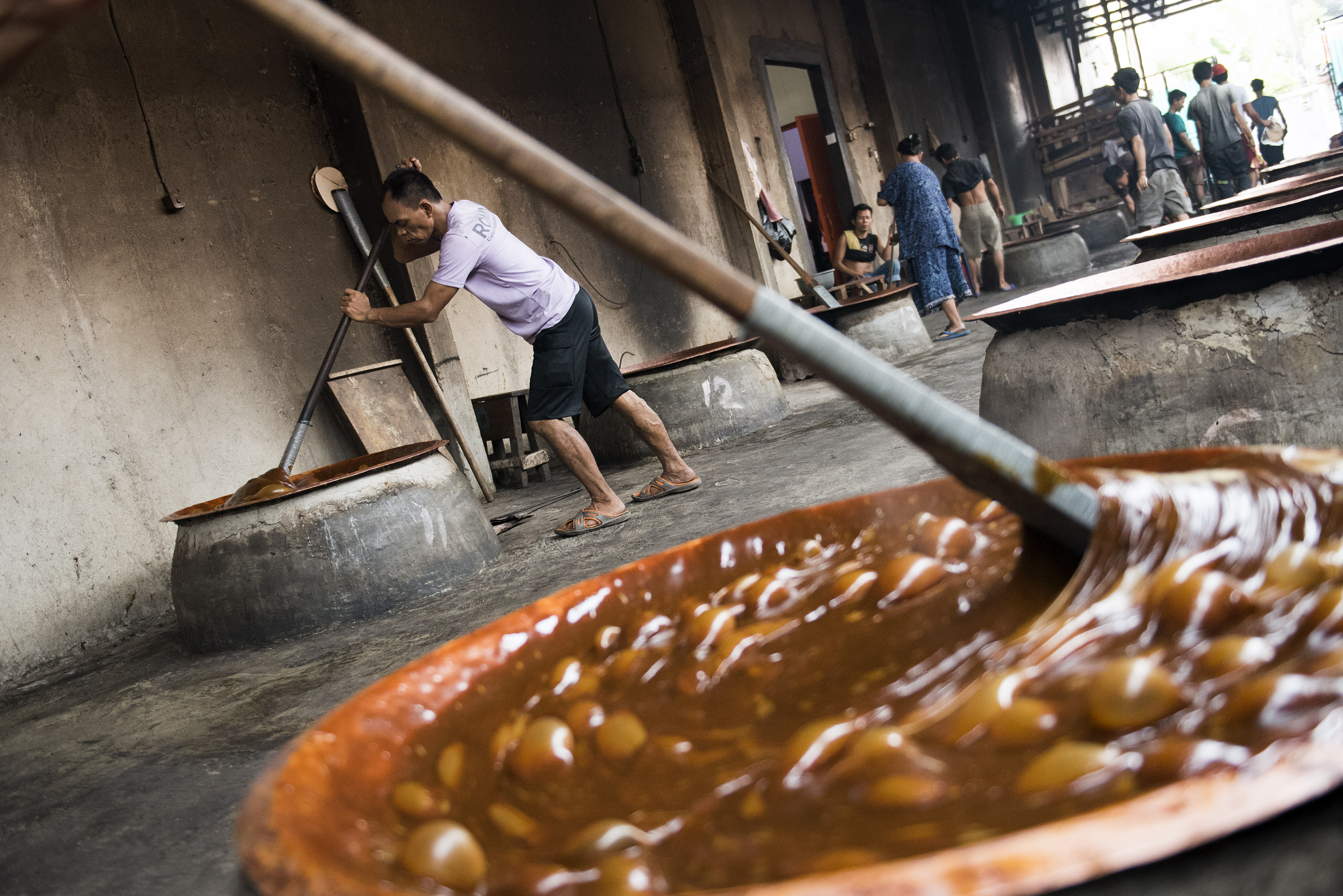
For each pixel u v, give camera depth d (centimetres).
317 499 369
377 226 580
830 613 97
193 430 484
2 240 425
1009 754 61
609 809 72
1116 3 2239
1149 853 40
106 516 441
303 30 71
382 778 82
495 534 415
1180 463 102
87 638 426
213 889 183
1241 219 405
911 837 54
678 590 120
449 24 671
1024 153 1803
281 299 537
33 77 450
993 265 1184
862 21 1253
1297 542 75
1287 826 43
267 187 544
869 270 934
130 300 469
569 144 760
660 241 73
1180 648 64
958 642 80
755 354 605
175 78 511
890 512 124
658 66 866
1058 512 76
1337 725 46
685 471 449
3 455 409
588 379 437
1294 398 255
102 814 232
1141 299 271
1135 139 1010
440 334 581
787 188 1030
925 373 638
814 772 65
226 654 361
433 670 97
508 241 401
